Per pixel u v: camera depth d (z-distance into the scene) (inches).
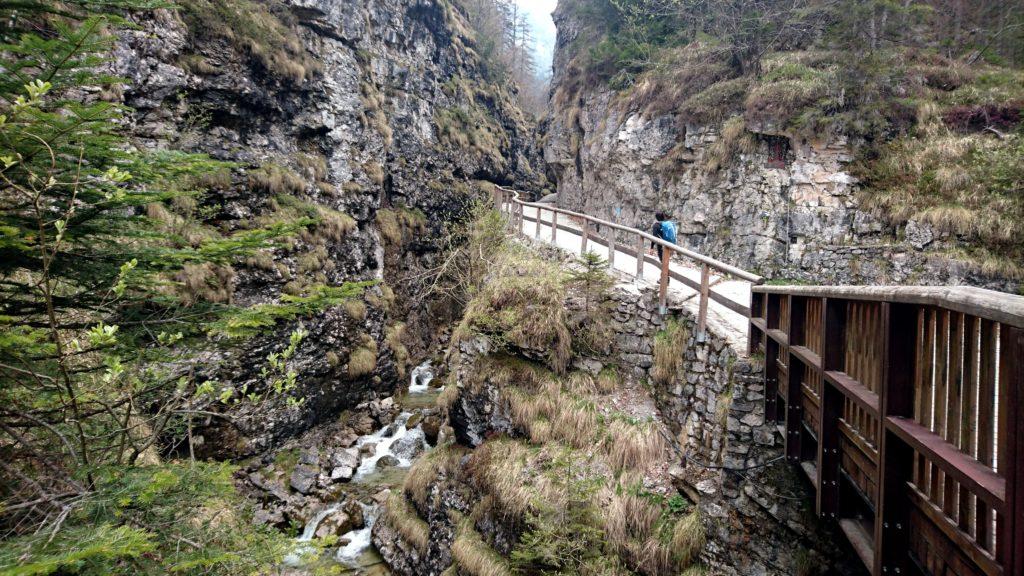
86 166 106.3
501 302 338.3
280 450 414.6
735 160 475.5
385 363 549.6
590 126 729.6
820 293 136.3
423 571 294.4
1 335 92.9
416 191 750.5
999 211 355.9
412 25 842.2
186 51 438.3
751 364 206.5
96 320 114.3
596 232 685.3
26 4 94.5
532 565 236.2
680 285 320.8
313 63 568.4
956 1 525.7
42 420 114.3
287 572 243.3
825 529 179.5
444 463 328.2
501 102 1165.7
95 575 80.2
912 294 85.4
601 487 239.6
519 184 1131.9
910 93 431.8
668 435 260.1
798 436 172.6
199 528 120.6
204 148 439.2
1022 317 57.3
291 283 447.8
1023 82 426.0
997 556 67.6
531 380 309.0
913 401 95.5
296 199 502.0
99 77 95.3
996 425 76.8
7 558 67.1
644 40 690.2
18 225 99.7
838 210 413.7
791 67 469.1
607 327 311.6
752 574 190.9
